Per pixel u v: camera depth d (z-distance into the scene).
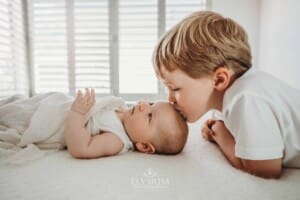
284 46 1.12
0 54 1.34
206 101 0.55
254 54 1.53
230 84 0.53
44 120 0.65
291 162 0.53
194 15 0.57
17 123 0.70
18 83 1.54
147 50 1.64
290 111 0.50
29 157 0.57
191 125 0.85
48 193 0.42
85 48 1.65
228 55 0.52
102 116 0.67
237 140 0.49
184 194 0.41
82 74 1.67
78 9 1.64
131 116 0.66
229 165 0.53
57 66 1.67
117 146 0.62
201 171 0.50
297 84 0.98
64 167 0.52
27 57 1.65
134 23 1.63
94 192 0.42
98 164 0.53
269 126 0.47
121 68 1.65
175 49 0.53
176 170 0.50
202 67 0.52
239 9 1.53
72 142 0.58
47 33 1.66
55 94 0.79
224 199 0.40
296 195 0.41
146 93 1.65
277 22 1.21
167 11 1.61
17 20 1.54
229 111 0.51
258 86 0.50
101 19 1.63
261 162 0.47
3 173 0.49
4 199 0.40
